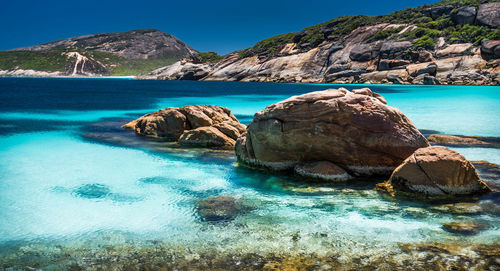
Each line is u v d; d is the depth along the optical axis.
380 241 5.80
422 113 24.30
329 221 6.77
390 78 70.00
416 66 68.31
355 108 9.68
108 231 6.61
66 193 8.93
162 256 5.53
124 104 37.88
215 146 14.90
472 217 6.70
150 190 9.15
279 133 10.21
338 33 97.06
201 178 10.23
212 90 65.50
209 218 7.12
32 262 5.44
